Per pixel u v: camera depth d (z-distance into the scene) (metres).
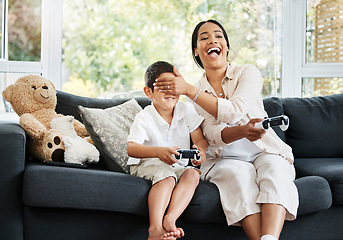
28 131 1.73
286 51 2.84
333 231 1.74
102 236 1.56
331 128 2.28
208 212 1.53
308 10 2.83
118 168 1.76
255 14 2.77
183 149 1.63
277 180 1.52
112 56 2.69
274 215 1.43
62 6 2.61
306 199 1.59
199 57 2.03
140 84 2.72
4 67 2.38
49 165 1.65
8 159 1.53
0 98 2.33
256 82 1.80
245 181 1.57
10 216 1.52
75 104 2.15
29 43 2.57
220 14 2.77
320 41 2.84
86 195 1.49
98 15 2.66
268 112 2.29
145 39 2.72
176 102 1.76
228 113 1.66
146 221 1.59
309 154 2.27
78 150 1.74
